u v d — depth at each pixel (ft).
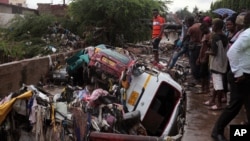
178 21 61.67
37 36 65.36
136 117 22.22
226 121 18.20
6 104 17.02
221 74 24.07
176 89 24.16
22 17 68.13
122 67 25.44
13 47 56.03
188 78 36.29
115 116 21.22
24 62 30.07
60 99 20.70
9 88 27.20
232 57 16.84
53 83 33.73
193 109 25.77
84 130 18.25
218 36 23.24
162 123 24.20
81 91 23.25
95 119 20.11
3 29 69.46
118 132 20.58
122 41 59.82
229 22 24.36
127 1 57.98
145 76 24.11
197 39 31.53
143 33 62.13
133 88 24.06
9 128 17.20
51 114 17.56
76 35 64.18
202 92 30.68
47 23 65.31
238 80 16.87
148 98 23.76
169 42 60.49
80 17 60.85
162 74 24.64
